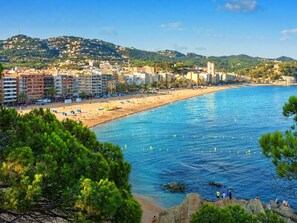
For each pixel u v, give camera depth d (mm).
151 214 45312
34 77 197625
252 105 197125
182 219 37188
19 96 180500
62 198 13945
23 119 16250
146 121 136750
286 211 43281
